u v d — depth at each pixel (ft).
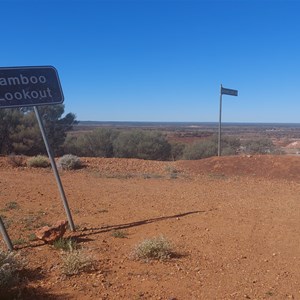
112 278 16.21
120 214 27.71
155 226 24.61
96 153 104.37
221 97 62.18
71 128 111.14
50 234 20.25
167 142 110.22
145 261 18.33
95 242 20.88
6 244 19.74
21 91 20.79
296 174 51.44
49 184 40.65
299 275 17.58
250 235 23.36
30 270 16.56
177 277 16.69
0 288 14.07
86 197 33.88
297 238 22.97
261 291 15.70
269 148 116.98
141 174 51.72
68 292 14.71
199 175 52.75
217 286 16.02
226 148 103.55
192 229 24.26
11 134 95.09
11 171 50.67
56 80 22.15
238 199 34.68
